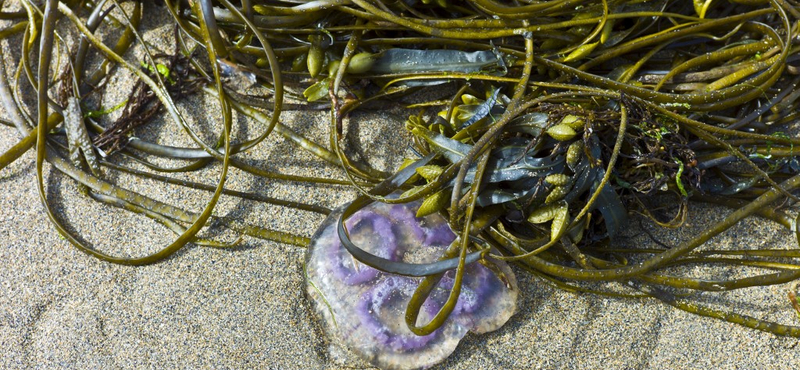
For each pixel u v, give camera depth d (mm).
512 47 1083
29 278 1065
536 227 1039
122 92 1140
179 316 1045
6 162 1094
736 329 1035
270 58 1027
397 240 1040
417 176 1052
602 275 1022
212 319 1043
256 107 1117
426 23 1053
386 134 1106
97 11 1138
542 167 996
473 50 1087
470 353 1029
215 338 1037
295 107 1115
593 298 1046
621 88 1046
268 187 1094
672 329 1037
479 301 1028
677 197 1073
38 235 1083
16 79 1138
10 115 1116
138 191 1097
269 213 1084
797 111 1092
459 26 1054
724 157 1046
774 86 1092
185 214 1076
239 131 1118
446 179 1000
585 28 1068
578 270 1025
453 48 1091
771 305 1044
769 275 1025
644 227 1069
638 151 1009
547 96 1006
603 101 1040
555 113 1001
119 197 1086
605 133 1019
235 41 1117
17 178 1109
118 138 1110
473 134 1039
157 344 1037
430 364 1021
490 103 1036
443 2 1082
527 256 1006
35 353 1039
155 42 1154
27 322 1051
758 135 1042
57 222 1072
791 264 1044
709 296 1049
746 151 1058
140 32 1158
